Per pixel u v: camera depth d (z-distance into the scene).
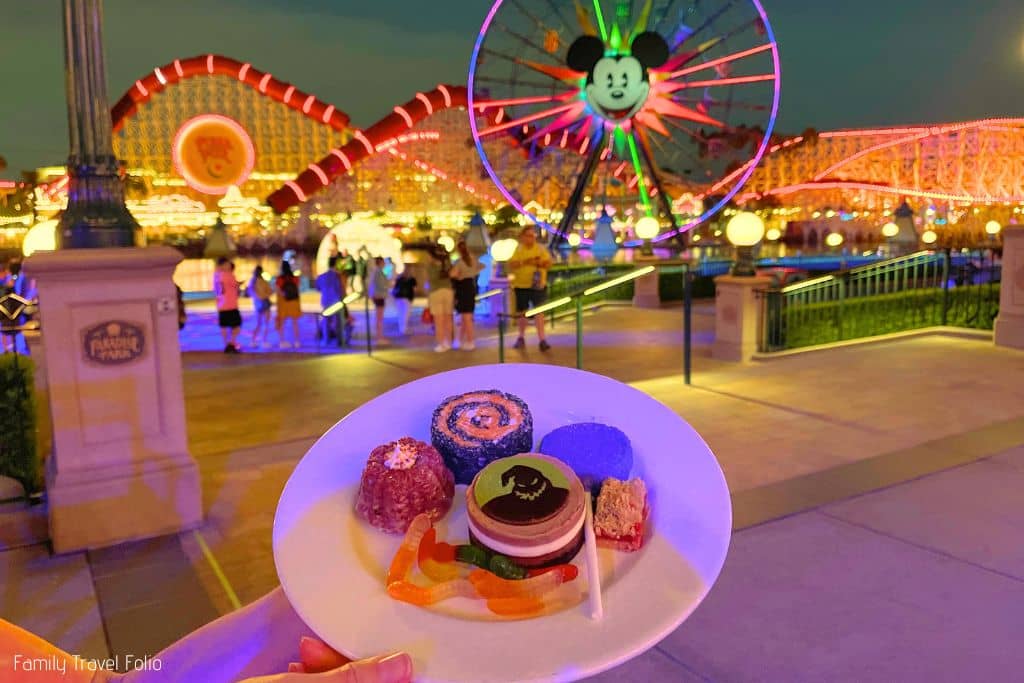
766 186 48.12
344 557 0.68
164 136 49.03
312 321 14.98
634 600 0.62
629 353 10.09
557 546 0.64
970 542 3.84
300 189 40.62
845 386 7.51
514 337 12.18
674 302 16.53
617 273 17.42
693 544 0.67
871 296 10.61
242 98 50.25
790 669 2.80
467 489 0.73
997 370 8.06
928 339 10.17
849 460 5.20
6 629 0.68
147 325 4.23
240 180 49.38
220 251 27.02
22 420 4.56
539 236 20.61
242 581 3.74
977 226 40.53
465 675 0.57
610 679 2.76
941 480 4.75
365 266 13.45
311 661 0.68
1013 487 4.60
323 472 0.76
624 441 0.74
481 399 0.78
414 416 0.83
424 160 48.03
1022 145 55.69
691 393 7.41
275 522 0.72
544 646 0.59
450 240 20.08
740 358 9.03
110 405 4.20
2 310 4.57
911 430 5.89
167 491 4.30
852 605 3.25
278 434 6.52
